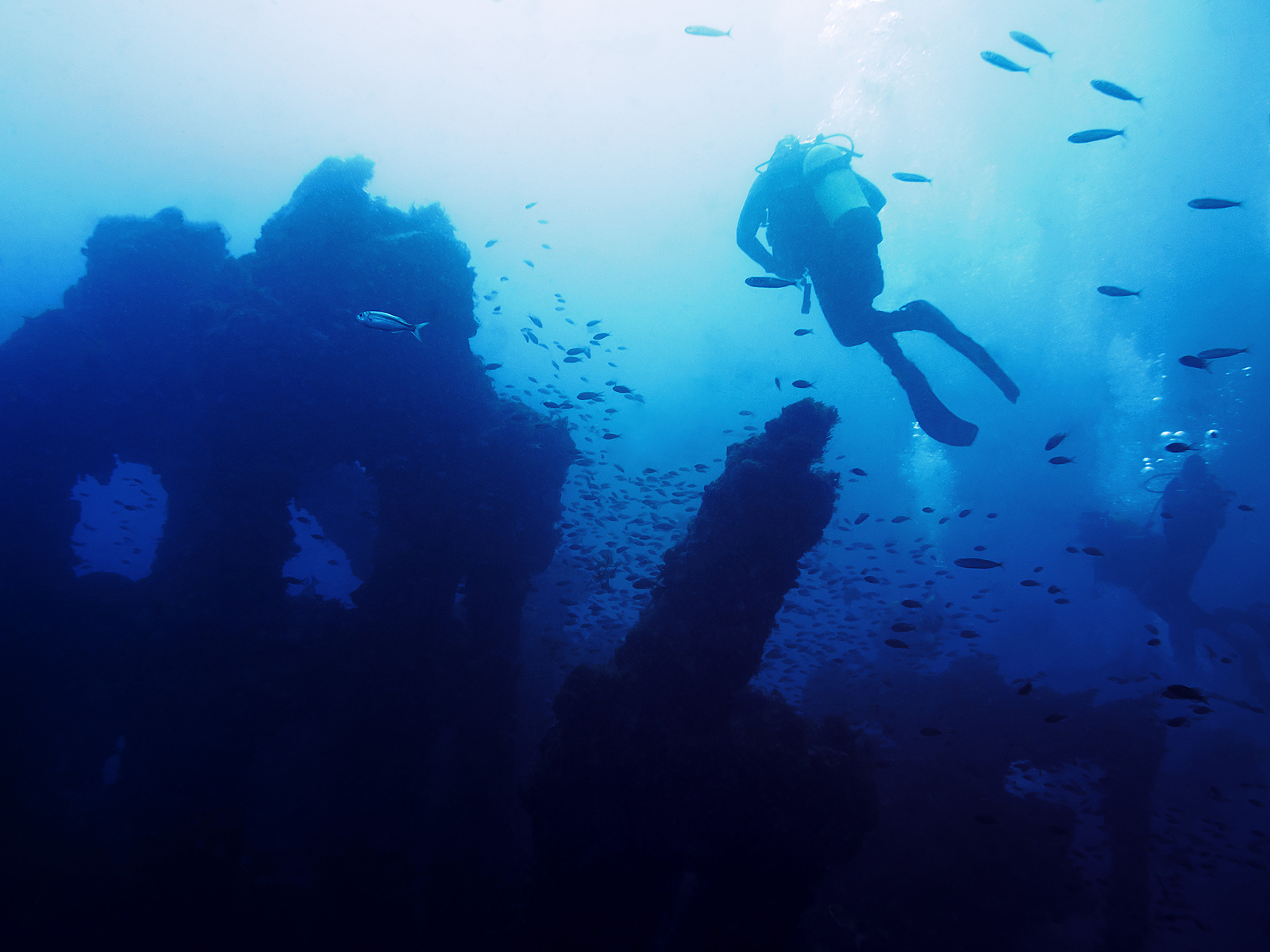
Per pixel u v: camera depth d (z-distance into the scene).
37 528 6.51
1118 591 21.02
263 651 5.98
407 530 6.56
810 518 4.64
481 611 6.71
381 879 5.67
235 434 6.06
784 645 8.65
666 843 4.64
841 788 4.59
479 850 6.02
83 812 5.72
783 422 4.78
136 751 5.81
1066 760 7.60
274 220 6.80
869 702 8.68
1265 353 19.75
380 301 6.41
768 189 5.36
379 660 6.11
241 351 5.98
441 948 5.43
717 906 4.58
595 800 4.58
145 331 7.25
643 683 4.63
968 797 7.11
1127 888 6.66
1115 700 7.75
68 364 6.92
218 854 5.46
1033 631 19.64
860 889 6.58
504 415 7.25
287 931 5.29
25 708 5.89
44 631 6.20
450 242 6.99
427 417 6.81
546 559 7.45
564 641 9.73
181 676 5.69
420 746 6.34
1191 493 13.87
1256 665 13.66
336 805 6.16
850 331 5.02
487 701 6.43
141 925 5.12
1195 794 10.40
